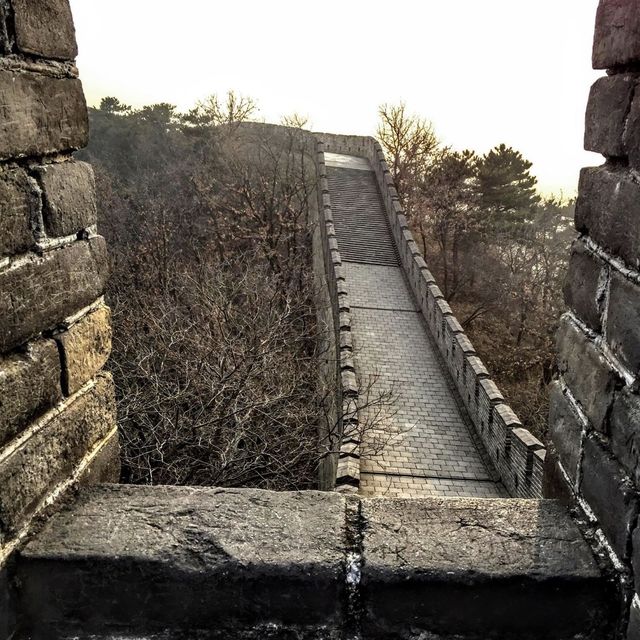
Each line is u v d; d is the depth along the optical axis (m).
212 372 7.34
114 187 25.91
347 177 28.47
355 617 1.56
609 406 1.56
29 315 1.52
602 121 1.67
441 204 30.69
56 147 1.63
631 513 1.45
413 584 1.53
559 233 31.81
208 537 1.60
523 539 1.64
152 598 1.54
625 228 1.50
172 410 7.17
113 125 35.53
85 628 1.56
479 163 35.22
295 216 20.81
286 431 8.02
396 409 13.36
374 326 17.39
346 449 9.58
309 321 15.09
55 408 1.66
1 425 1.41
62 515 1.65
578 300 1.79
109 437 1.98
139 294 10.67
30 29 1.50
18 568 1.51
